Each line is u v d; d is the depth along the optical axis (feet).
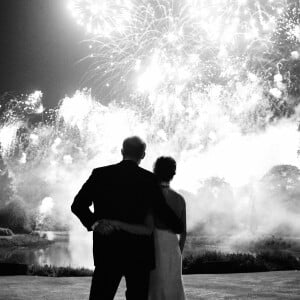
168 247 15.29
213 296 24.44
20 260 68.85
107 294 13.05
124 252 13.01
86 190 13.61
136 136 14.28
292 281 31.01
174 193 15.42
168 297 15.02
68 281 31.48
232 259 42.42
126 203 13.33
